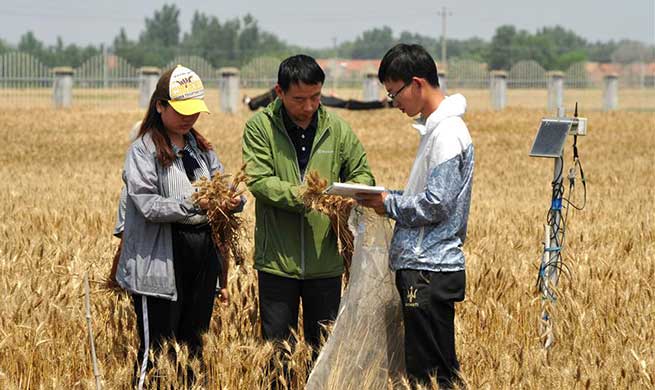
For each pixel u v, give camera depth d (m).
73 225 11.83
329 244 6.54
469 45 188.12
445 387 5.95
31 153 25.91
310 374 6.09
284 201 6.25
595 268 8.99
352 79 54.78
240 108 44.84
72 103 45.44
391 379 6.17
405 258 5.83
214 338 6.63
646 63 52.44
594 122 35.72
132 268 6.22
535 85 53.06
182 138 6.48
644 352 6.76
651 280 8.89
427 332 5.85
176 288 6.36
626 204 14.97
